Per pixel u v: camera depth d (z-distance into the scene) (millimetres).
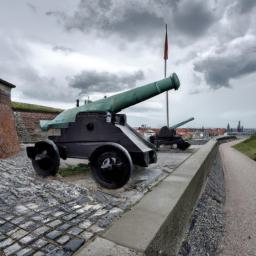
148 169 4816
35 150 3857
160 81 4922
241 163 15383
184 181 3486
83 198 2887
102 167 3232
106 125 3723
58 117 5121
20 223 2117
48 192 3045
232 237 4785
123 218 2082
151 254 1691
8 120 6875
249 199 7527
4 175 3762
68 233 1955
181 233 3021
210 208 5562
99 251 1546
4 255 1615
